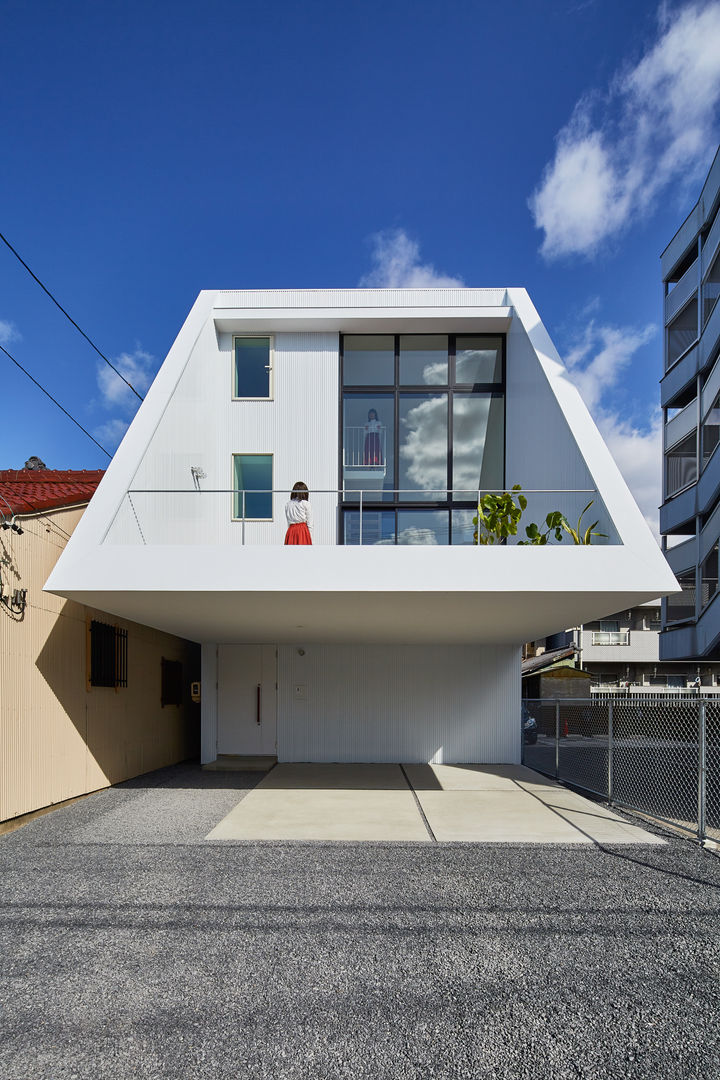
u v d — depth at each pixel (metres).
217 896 4.73
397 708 11.22
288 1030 3.00
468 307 10.95
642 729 15.72
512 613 7.89
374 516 11.11
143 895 4.74
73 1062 2.76
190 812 7.48
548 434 8.73
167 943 3.93
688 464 18.03
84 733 8.32
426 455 11.30
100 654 8.77
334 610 7.76
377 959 3.72
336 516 11.10
